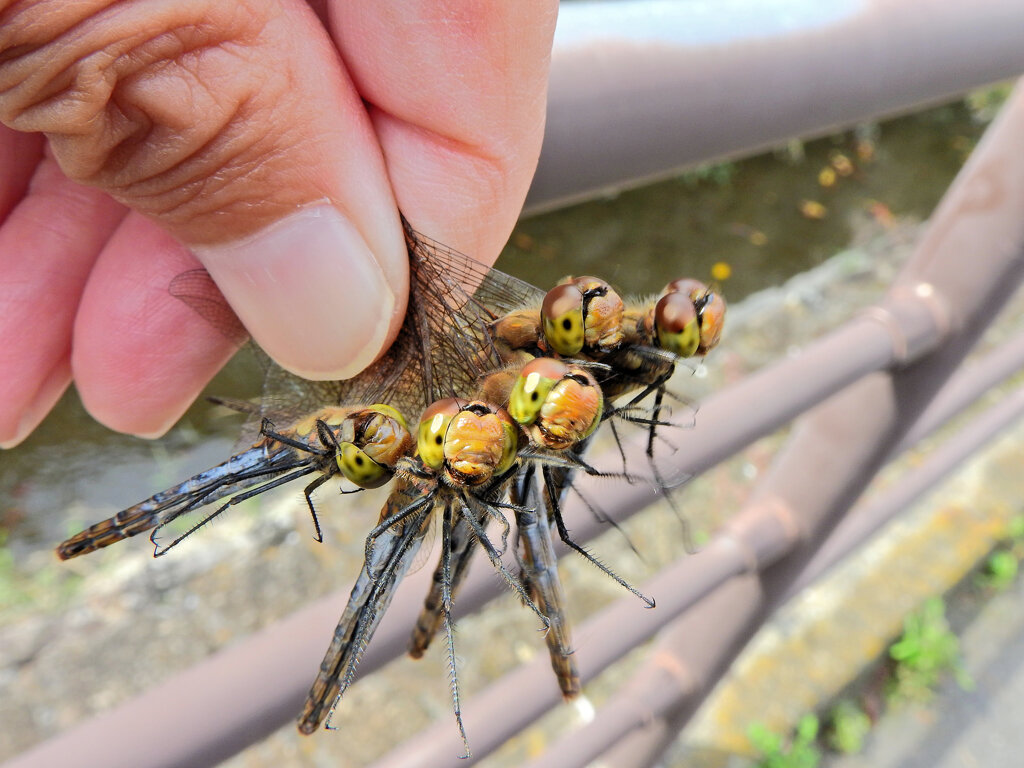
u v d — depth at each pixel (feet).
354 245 0.19
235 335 0.25
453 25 0.19
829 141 1.92
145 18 0.16
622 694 0.69
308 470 0.18
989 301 0.48
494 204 0.22
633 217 1.61
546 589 0.20
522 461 0.17
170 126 0.17
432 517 0.18
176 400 0.28
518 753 0.84
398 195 0.21
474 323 0.20
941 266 0.49
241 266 0.20
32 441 1.03
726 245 1.59
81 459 1.02
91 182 0.19
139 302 0.27
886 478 1.13
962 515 1.12
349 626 0.18
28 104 0.16
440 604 0.22
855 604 1.02
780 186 1.76
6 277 0.28
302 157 0.19
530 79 0.20
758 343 1.34
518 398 0.15
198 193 0.18
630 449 0.36
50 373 0.30
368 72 0.20
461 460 0.15
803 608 1.01
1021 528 1.11
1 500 0.97
